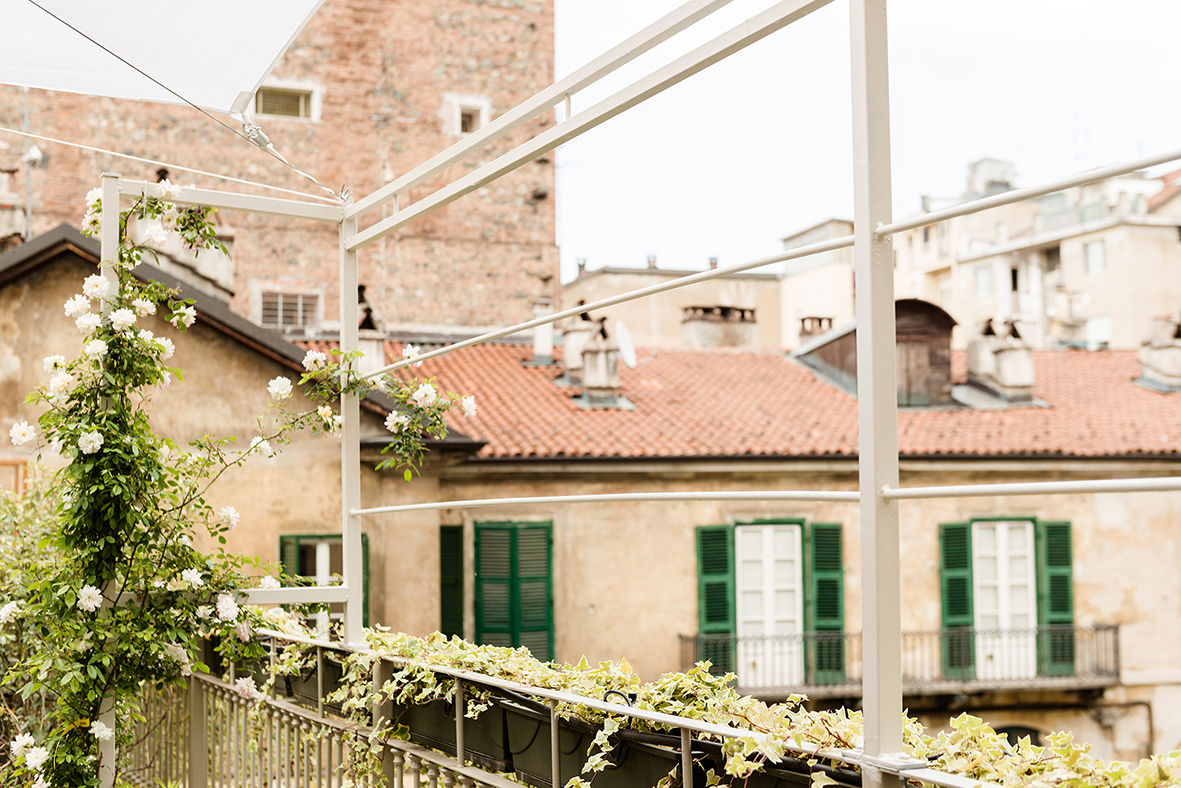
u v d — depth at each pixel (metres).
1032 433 17.92
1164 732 17.86
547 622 16.16
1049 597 17.69
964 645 17.44
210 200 4.38
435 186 23.02
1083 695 17.80
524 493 16.17
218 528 4.41
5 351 13.92
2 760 5.55
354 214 4.44
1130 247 28.61
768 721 2.36
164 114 21.23
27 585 4.31
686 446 16.52
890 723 2.00
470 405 4.43
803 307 28.97
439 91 23.45
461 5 23.78
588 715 2.78
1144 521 17.98
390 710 3.84
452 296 22.58
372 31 23.08
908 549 17.42
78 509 4.05
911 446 17.30
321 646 4.27
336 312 21.75
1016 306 31.28
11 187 19.94
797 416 17.72
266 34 3.79
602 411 17.39
